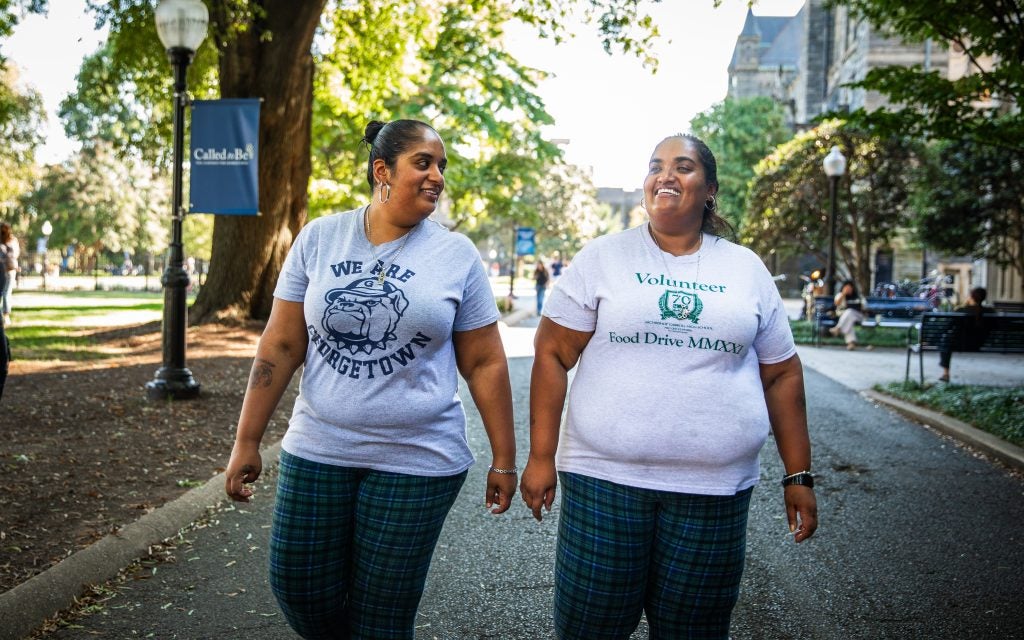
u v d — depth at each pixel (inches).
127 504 208.5
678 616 107.0
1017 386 470.9
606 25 620.4
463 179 987.3
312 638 113.7
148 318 829.2
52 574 157.5
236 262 644.7
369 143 115.0
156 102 749.9
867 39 1995.6
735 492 105.9
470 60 948.0
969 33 357.4
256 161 404.2
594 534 105.4
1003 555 191.5
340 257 108.7
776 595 167.2
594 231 2783.0
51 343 566.9
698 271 107.2
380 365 106.4
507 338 758.5
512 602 161.5
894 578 176.6
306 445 108.1
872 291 1344.7
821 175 1195.9
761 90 3558.1
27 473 235.3
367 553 107.9
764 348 111.1
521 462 283.9
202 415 328.5
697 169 106.5
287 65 622.8
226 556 183.0
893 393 433.4
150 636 144.1
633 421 104.3
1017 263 1021.2
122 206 2623.0
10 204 2326.5
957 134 377.1
